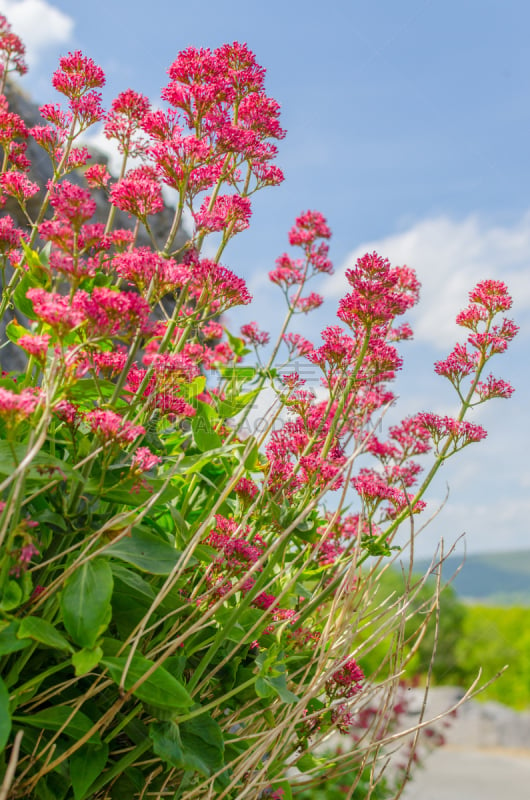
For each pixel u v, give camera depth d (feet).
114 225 15.80
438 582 6.45
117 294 4.49
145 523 5.78
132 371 5.68
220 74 5.67
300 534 5.55
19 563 4.13
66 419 4.76
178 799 5.14
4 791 4.14
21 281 5.73
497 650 44.96
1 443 4.59
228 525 5.97
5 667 4.80
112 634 5.51
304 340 7.88
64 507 4.72
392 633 6.54
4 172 6.36
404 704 15.02
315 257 7.85
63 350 4.41
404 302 5.86
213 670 5.53
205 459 5.49
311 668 6.64
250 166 6.38
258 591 5.28
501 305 6.30
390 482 7.08
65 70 6.19
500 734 35.78
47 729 4.79
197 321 5.57
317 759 6.73
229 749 5.72
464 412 6.30
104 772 5.09
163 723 4.86
